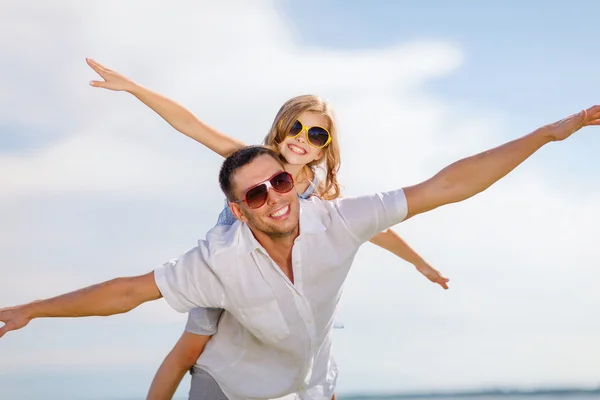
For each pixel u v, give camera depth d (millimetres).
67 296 2979
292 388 3375
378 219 3070
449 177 3023
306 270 3104
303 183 4148
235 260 3064
